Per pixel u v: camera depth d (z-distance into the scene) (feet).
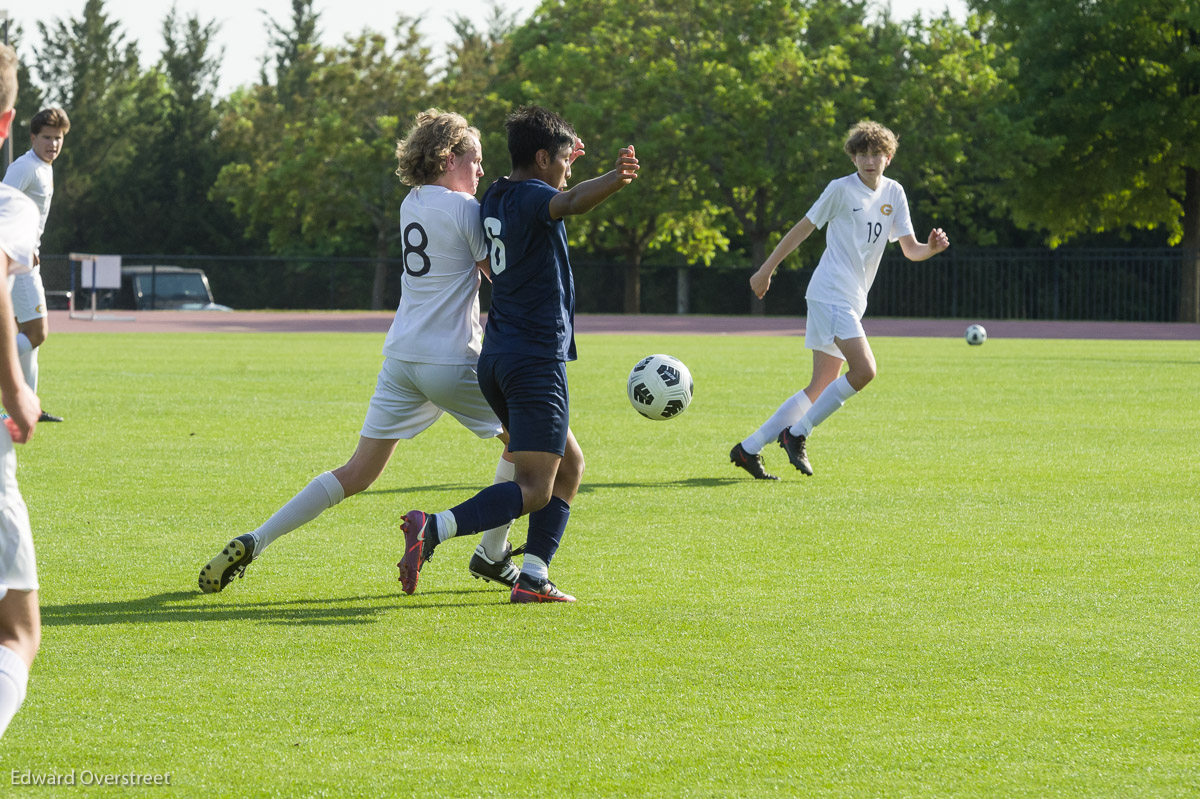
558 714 34.53
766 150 452.35
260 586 50.47
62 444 93.20
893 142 84.33
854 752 31.68
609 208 459.32
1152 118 419.33
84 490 73.15
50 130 93.35
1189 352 232.32
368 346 235.61
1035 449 94.63
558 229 47.57
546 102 480.23
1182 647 41.52
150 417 111.96
